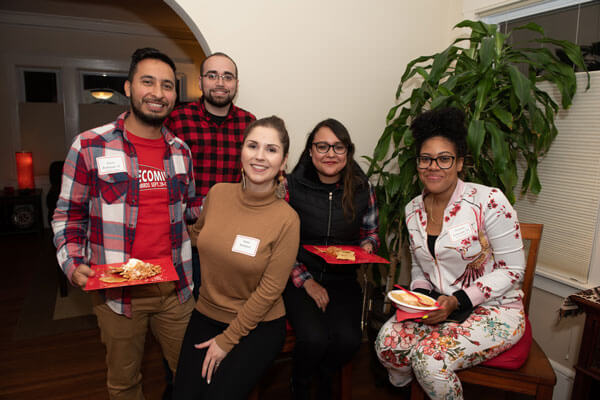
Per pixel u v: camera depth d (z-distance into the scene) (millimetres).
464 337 1414
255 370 1359
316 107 2494
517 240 1510
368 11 2521
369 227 1973
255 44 2271
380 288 2312
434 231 1626
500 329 1459
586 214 2000
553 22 2180
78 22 5152
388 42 2615
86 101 5512
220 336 1373
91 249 1438
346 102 2572
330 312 1695
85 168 1364
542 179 2207
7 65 5043
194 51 5824
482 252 1552
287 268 1403
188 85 5898
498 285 1478
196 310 1555
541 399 1447
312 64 2434
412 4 2629
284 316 1533
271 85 2354
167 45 5664
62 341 2531
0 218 5082
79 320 2830
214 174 2037
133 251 1468
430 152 1482
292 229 1404
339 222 1822
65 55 5215
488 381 1485
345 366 1777
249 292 1460
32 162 5199
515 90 1731
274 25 2295
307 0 2352
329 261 1528
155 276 1287
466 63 2098
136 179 1426
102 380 2117
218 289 1460
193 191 1711
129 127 1472
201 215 1577
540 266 2240
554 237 2158
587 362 1584
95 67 5375
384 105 2686
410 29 2658
